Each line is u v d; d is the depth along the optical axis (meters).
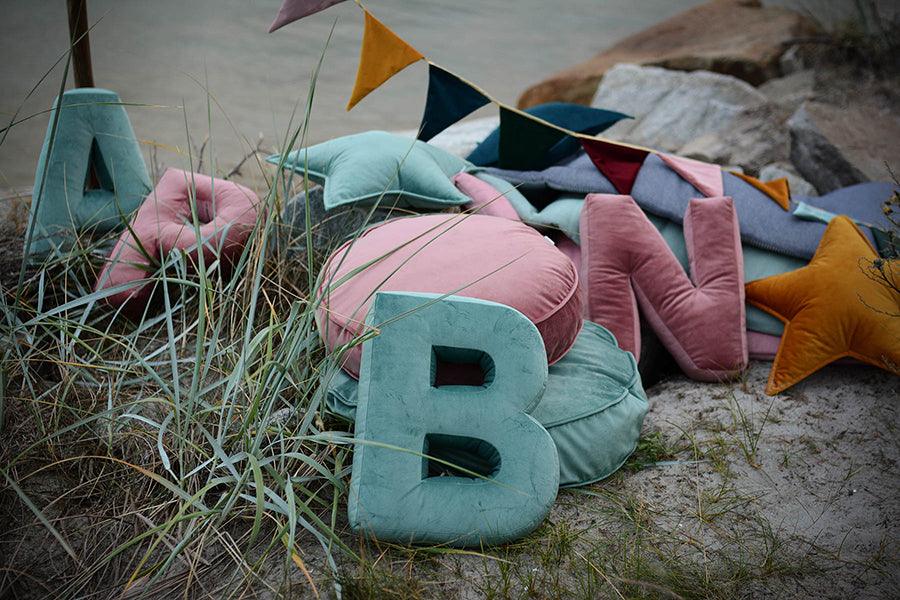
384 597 1.91
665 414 2.78
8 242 3.22
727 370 2.89
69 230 2.96
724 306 2.90
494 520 2.06
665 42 7.60
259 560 2.00
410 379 2.13
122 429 2.34
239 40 8.71
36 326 2.60
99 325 2.81
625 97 6.16
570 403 2.41
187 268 2.84
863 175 4.62
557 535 2.15
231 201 2.97
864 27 6.51
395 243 2.55
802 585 2.04
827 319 2.79
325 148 3.15
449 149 4.81
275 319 2.53
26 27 8.40
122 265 2.78
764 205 3.20
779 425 2.66
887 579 2.05
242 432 2.16
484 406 2.11
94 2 9.62
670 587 1.99
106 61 7.72
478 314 2.18
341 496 2.24
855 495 2.35
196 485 2.20
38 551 2.09
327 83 7.70
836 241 2.93
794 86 6.27
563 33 10.63
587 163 3.40
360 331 2.24
